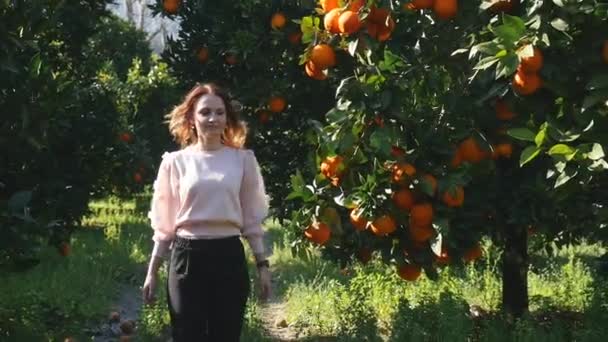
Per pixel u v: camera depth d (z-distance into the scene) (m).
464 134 4.93
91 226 14.95
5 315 6.95
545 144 4.22
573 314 7.68
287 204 7.95
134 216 16.91
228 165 4.61
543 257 10.68
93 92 8.98
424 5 4.65
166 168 4.66
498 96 4.80
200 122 4.60
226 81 8.40
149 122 18.09
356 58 5.66
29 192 4.96
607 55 4.20
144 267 11.41
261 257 4.72
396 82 4.70
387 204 4.89
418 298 7.98
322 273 10.04
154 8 8.79
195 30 8.53
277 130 8.10
